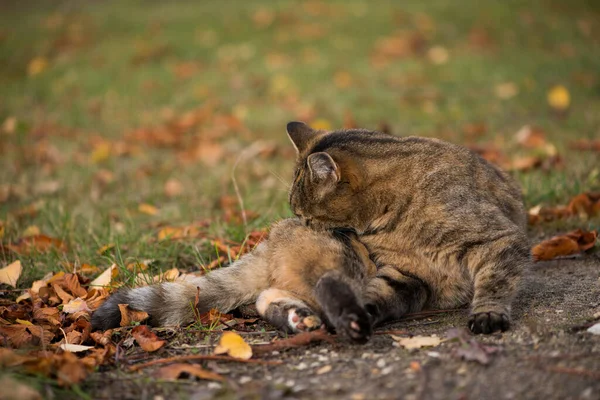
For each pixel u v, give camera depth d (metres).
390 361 1.91
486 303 2.02
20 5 7.49
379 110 3.91
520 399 1.80
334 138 2.22
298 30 5.54
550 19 5.70
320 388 1.85
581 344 1.91
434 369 1.87
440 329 2.03
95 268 2.33
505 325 1.98
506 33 5.38
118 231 2.53
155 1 7.09
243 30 5.60
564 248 2.29
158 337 2.03
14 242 2.51
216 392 1.85
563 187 2.64
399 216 2.13
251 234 2.40
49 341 2.02
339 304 1.95
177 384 1.88
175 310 2.09
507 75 4.42
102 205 2.76
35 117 4.09
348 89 4.32
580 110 3.72
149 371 1.92
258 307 2.06
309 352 1.96
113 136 3.76
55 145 3.54
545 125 3.47
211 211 2.70
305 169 2.18
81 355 1.99
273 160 3.22
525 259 2.09
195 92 4.41
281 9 6.02
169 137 3.60
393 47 5.03
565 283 2.17
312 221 2.19
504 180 2.27
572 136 3.21
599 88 4.21
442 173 2.14
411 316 2.10
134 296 2.09
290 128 2.29
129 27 5.89
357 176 2.15
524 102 3.94
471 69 4.59
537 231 2.46
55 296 2.21
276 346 1.96
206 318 2.09
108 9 6.75
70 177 3.03
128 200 2.79
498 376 1.84
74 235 2.50
